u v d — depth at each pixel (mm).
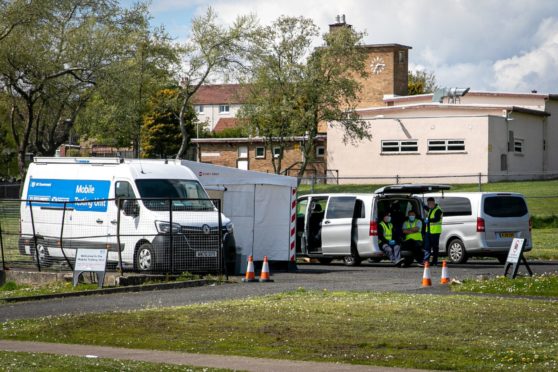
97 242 26219
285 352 13344
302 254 31734
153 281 24000
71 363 12359
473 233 30875
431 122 67062
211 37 64125
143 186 25875
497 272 26656
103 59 53062
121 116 56219
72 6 52781
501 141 66938
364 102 85375
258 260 29047
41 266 27656
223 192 28828
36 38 50188
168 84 63000
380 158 68875
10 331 16000
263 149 78375
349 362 12531
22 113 57000
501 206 31203
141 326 15961
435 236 29984
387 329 15070
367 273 27359
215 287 22969
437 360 12492
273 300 19203
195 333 15141
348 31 64875
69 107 54719
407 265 30844
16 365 12156
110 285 23594
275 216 29297
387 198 30484
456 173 66188
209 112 138000
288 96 65188
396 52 85438
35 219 28031
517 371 11711
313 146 75500
